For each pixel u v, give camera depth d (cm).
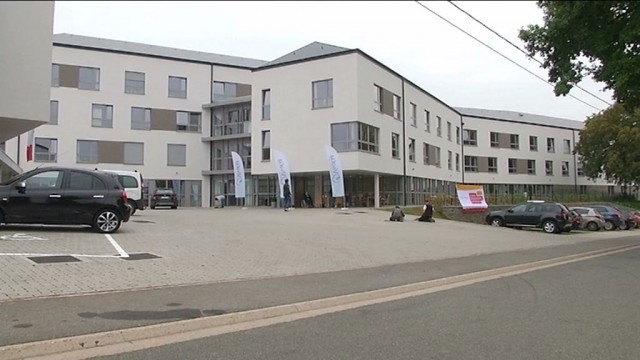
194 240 1365
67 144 4119
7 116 1373
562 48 1783
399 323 660
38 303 681
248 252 1229
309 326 644
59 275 844
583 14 1664
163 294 770
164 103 4459
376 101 3459
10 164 2681
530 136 6188
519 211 2667
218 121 4559
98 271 894
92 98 4225
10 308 651
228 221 2039
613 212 3119
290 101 3441
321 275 994
